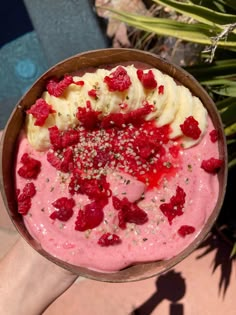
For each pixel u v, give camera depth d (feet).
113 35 1.05
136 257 0.62
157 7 1.01
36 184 0.64
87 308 0.96
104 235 0.62
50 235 0.62
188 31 0.76
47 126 0.63
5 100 1.15
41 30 1.06
